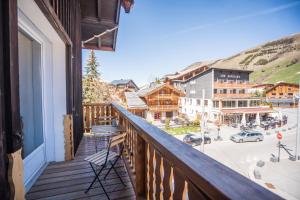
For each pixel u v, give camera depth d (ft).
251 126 65.05
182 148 3.16
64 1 8.98
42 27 7.63
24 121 7.80
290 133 49.32
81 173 8.83
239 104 80.94
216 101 78.02
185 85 98.99
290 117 77.46
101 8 15.08
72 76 11.06
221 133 45.93
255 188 1.74
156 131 4.72
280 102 99.45
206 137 33.58
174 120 70.38
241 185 1.82
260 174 17.22
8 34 3.18
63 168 9.38
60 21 7.98
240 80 82.79
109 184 7.80
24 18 6.73
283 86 103.04
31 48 8.69
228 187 1.78
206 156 2.72
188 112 94.58
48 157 10.17
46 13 6.16
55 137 10.27
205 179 1.99
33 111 8.81
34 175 8.43
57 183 7.88
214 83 78.23
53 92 10.12
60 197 6.86
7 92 3.22
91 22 17.24
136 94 82.02
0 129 3.05
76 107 12.55
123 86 144.66
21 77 7.68
